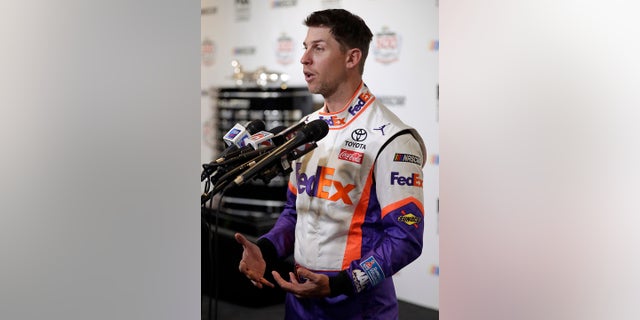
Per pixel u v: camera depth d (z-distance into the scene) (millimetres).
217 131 4891
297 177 1896
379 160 1772
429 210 3938
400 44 3934
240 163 1666
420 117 3902
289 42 4645
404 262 1731
